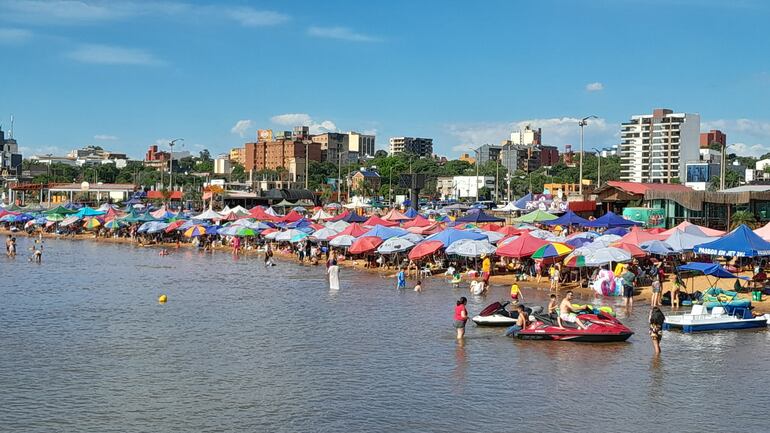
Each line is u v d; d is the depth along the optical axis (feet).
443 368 108.37
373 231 260.21
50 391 97.14
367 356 116.57
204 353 119.34
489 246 216.54
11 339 130.72
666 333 131.95
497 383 99.91
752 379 101.04
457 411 88.02
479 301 175.01
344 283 214.28
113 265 272.31
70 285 210.38
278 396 94.73
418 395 94.73
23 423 84.17
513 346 122.72
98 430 81.76
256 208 390.83
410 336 132.46
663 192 274.57
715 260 213.25
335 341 128.47
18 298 183.01
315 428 82.28
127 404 91.30
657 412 87.20
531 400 92.12
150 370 108.27
